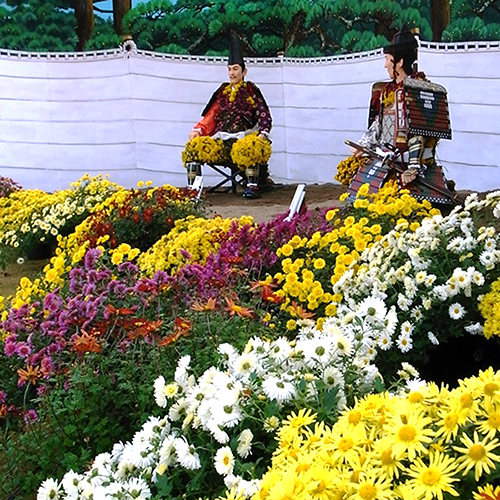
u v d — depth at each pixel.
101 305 3.65
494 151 9.80
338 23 11.39
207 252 5.10
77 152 12.35
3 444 3.34
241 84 10.91
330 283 4.39
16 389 4.01
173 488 2.37
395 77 7.53
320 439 1.86
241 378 2.39
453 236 3.93
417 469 1.56
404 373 2.56
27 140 12.31
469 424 1.64
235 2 11.99
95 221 6.79
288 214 5.61
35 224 8.00
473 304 3.53
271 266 4.77
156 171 12.34
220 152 10.71
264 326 3.66
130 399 3.17
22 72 12.18
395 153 7.35
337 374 2.32
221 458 2.15
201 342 3.24
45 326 3.78
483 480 1.61
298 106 11.88
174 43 12.27
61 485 2.64
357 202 5.31
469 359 3.71
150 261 5.30
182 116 12.28
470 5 9.90
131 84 12.20
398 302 3.49
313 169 11.86
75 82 12.27
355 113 11.32
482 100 9.82
